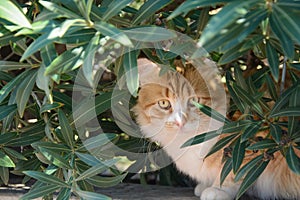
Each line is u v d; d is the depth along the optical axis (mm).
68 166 842
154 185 1159
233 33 652
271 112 830
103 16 753
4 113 862
